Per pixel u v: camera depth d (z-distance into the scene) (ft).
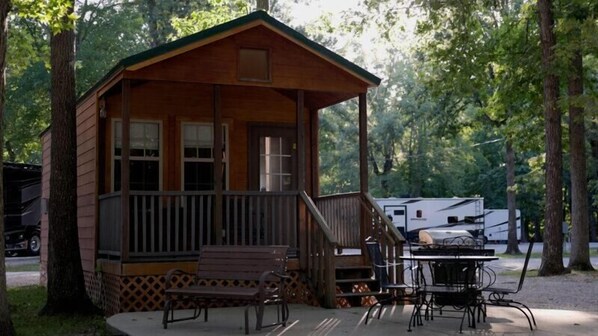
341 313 30.40
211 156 41.16
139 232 36.47
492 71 75.10
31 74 95.50
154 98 40.11
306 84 36.09
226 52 34.65
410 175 138.41
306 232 34.83
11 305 38.42
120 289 32.50
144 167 39.68
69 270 34.99
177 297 28.99
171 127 40.37
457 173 142.82
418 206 115.55
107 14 99.81
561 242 56.75
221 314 30.42
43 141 56.13
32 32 82.84
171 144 40.29
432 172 138.82
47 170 52.90
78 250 35.47
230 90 41.55
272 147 42.39
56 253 34.94
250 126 41.83
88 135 41.19
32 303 40.63
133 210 35.27
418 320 27.12
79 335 29.19
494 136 151.74
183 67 33.81
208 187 40.93
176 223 34.14
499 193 155.74
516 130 71.31
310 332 25.36
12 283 55.21
